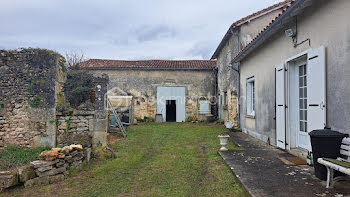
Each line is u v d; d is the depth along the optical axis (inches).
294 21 206.2
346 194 120.3
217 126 527.8
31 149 218.5
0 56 225.9
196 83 668.7
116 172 193.5
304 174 154.8
